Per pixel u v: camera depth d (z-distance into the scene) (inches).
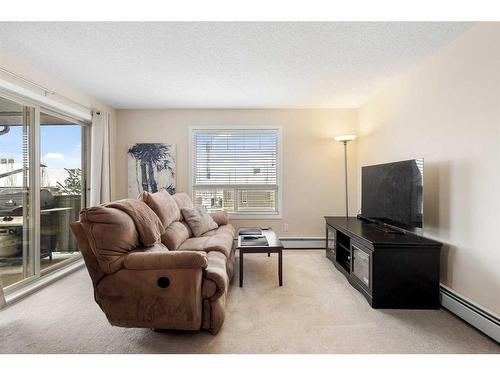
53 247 122.6
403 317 83.0
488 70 74.1
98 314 84.7
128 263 69.3
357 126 167.9
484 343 69.9
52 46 90.1
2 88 94.7
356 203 168.9
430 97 98.6
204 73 113.6
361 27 80.1
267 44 90.0
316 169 169.5
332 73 114.4
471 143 79.7
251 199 172.9
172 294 68.9
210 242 110.0
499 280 70.9
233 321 80.0
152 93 139.2
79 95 133.2
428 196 98.7
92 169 143.2
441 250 91.6
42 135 115.5
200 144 171.9
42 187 115.4
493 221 72.7
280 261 106.6
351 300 94.4
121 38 85.6
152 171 168.6
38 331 75.0
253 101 154.1
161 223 95.7
